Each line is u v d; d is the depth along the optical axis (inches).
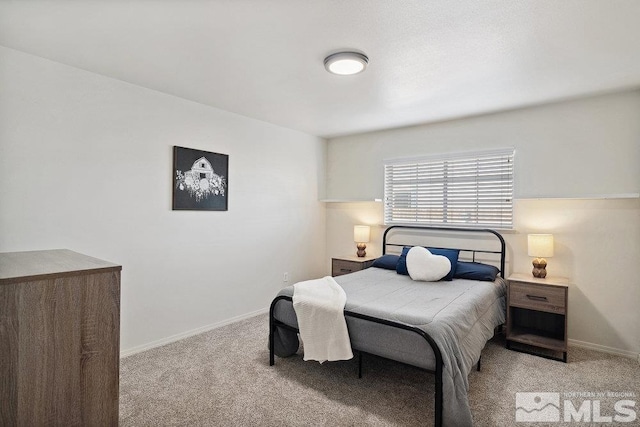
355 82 115.7
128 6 73.3
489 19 77.1
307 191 194.7
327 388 99.1
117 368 51.1
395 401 92.7
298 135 188.2
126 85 118.6
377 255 186.2
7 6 73.2
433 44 88.9
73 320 47.4
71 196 106.5
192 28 82.4
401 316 90.3
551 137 136.4
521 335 130.2
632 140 121.4
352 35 84.7
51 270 47.8
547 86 117.9
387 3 71.5
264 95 130.3
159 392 96.3
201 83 119.1
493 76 109.5
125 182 119.0
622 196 116.0
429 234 167.9
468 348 93.4
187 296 138.1
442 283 132.6
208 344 130.4
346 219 199.6
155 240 127.6
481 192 154.3
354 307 98.7
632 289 122.4
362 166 192.9
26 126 97.6
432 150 167.3
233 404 90.7
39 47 93.4
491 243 150.5
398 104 138.6
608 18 76.0
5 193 94.3
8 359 42.7
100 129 112.7
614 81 113.2
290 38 86.7
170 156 131.7
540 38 85.2
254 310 165.3
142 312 124.3
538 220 139.7
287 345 117.4
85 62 103.0
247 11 74.7
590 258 129.6
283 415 86.2
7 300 42.7
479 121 153.9
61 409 46.4
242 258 159.8
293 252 186.5
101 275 49.9
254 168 164.6
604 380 105.2
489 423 83.5
